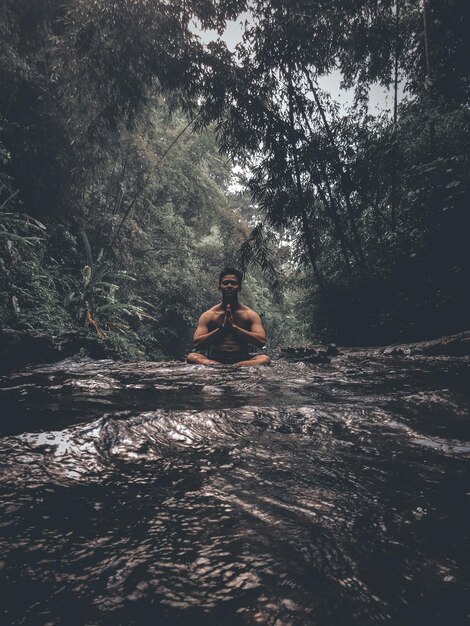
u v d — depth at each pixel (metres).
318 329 8.11
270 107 7.55
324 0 7.41
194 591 0.64
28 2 7.21
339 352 4.76
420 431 1.51
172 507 0.92
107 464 1.17
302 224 8.08
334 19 7.65
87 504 0.93
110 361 3.69
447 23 7.28
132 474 1.11
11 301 6.18
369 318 7.39
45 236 8.45
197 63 7.17
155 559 0.72
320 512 0.91
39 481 1.03
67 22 7.23
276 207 7.55
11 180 7.72
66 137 8.05
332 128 7.69
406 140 7.19
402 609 0.60
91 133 7.86
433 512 0.91
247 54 7.37
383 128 7.46
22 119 7.68
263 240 7.93
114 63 7.20
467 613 0.60
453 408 1.80
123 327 8.27
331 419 1.67
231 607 0.61
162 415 1.59
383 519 0.88
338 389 2.37
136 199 12.12
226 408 1.84
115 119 8.02
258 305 16.89
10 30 7.32
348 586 0.66
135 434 1.39
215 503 0.95
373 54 7.93
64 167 8.21
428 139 7.19
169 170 13.37
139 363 3.56
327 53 7.83
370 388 2.40
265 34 7.15
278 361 3.73
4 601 0.61
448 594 0.64
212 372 3.06
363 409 1.80
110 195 11.36
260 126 7.33
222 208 15.77
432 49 7.47
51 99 7.84
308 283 8.85
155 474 1.11
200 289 14.15
